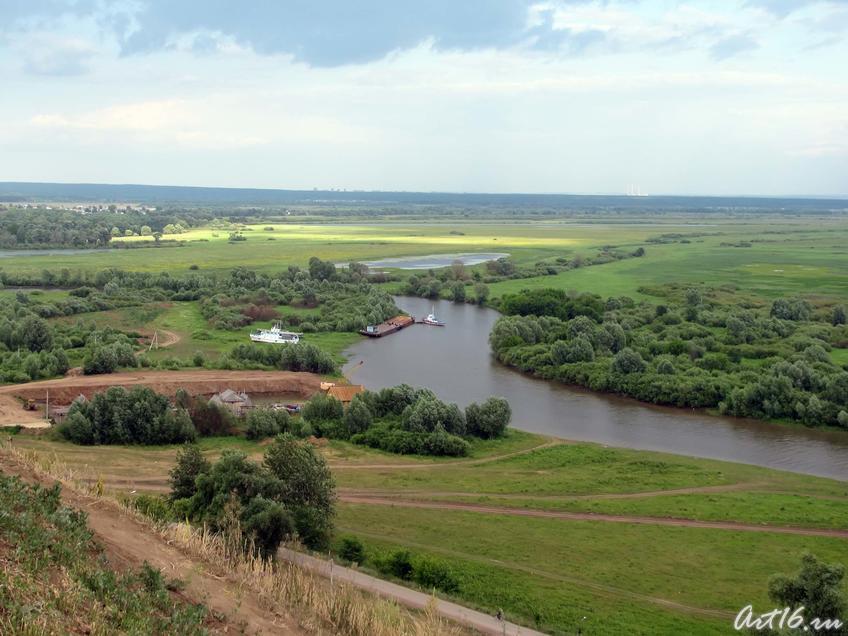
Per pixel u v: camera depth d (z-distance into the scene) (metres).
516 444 95.69
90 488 44.09
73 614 22.98
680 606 51.12
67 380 110.06
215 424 93.69
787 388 112.00
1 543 26.02
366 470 81.62
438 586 50.41
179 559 33.44
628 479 81.38
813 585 41.59
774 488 79.94
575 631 45.47
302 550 52.78
